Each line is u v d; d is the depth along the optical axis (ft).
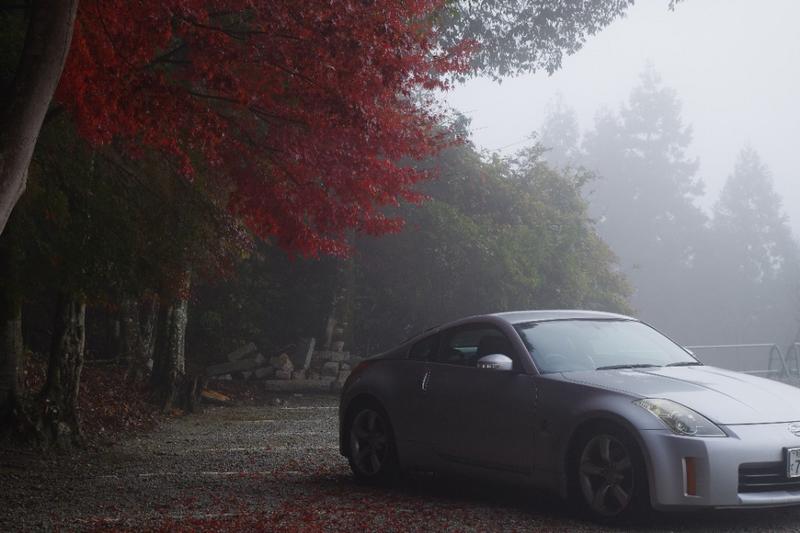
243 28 34.58
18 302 41.06
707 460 22.09
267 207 35.19
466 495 28.45
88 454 40.50
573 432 24.32
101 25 32.04
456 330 29.32
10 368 40.91
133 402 59.00
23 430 40.24
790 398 24.38
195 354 82.69
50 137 37.81
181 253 41.70
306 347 80.02
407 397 29.30
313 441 45.50
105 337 77.51
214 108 36.81
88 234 39.11
